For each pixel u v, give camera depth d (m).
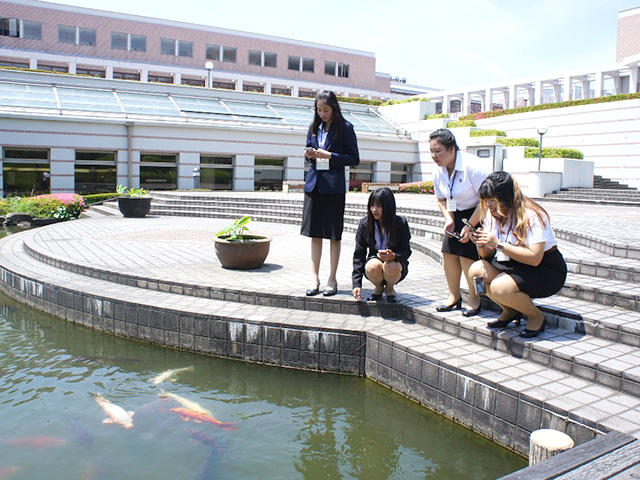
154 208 15.81
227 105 25.50
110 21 37.31
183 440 3.55
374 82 47.91
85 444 3.46
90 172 20.33
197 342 5.31
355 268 5.09
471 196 4.43
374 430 3.76
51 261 7.86
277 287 5.87
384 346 4.48
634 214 10.52
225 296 5.76
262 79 41.56
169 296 5.96
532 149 18.98
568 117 22.86
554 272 3.92
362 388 4.48
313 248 5.39
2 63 34.34
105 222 13.42
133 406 4.07
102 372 4.80
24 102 19.81
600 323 4.01
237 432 3.70
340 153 5.21
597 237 6.39
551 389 3.37
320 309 5.31
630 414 2.99
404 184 22.61
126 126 20.64
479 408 3.63
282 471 3.20
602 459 2.39
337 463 3.32
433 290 5.73
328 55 45.41
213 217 15.11
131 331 5.75
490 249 3.98
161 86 24.81
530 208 3.87
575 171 18.30
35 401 4.14
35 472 3.12
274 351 4.97
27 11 34.78
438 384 3.96
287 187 22.12
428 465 3.30
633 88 23.59
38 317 6.60
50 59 34.78
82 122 19.84
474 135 23.69
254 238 7.39
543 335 4.09
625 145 20.84
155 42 38.88
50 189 19.56
